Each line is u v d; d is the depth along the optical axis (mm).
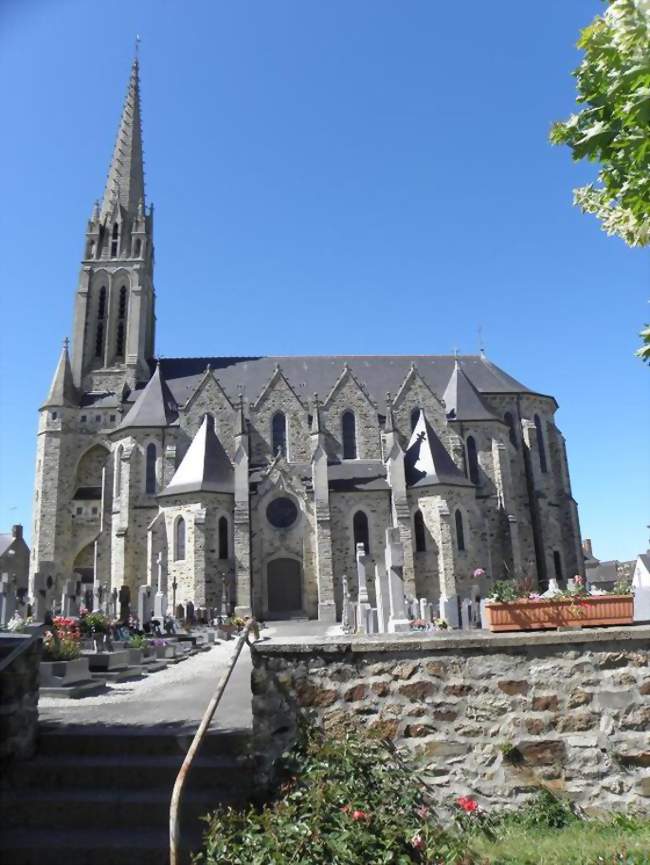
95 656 19031
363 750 7656
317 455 49938
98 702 13930
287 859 6039
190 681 17531
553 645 8609
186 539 47188
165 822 7758
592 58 7594
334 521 49562
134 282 63406
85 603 40125
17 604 33375
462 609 32469
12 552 68062
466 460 56031
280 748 8203
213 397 55375
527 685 8508
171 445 53062
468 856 6684
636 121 7133
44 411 57438
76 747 9289
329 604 46406
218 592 46219
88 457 58406
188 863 6895
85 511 56000
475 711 8438
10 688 8836
